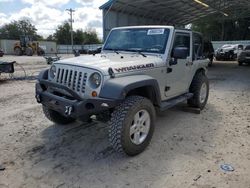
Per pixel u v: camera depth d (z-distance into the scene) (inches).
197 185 121.0
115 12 617.9
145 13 742.5
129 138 140.1
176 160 144.1
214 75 526.6
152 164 139.8
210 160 144.3
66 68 149.5
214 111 242.7
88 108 135.6
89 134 181.2
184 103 259.8
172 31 182.4
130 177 127.6
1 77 463.5
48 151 155.6
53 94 151.1
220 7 874.1
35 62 884.0
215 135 181.0
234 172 132.0
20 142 167.9
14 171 133.4
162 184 121.8
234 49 946.1
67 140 171.2
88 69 138.4
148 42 188.1
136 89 153.8
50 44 2005.4
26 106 255.4
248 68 671.1
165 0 655.8
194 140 172.1
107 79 133.6
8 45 1814.7
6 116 221.9
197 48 236.2
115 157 147.6
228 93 331.6
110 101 128.0
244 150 157.0
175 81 195.3
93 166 138.1
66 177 128.0
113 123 138.0
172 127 196.5
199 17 965.8
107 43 209.8
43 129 190.7
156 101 164.1
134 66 150.4
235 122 209.8
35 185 121.5
